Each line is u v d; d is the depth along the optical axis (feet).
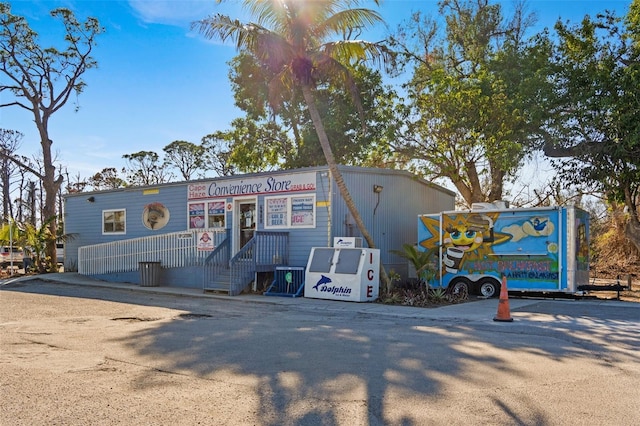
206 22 44.96
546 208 45.29
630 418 14.85
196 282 56.95
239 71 81.82
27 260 80.38
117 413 15.33
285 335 28.22
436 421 14.66
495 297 47.26
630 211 60.39
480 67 69.72
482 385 18.10
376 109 77.66
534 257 45.52
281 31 47.24
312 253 48.19
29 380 18.83
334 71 47.55
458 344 25.32
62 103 88.17
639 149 54.39
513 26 77.00
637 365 21.07
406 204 59.82
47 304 42.93
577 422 14.55
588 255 49.52
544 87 58.95
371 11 45.19
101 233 71.61
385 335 28.07
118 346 25.32
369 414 15.28
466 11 77.10
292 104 79.05
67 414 15.19
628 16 59.57
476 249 48.14
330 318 35.68
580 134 58.23
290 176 53.57
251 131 90.33
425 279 48.70
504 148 58.54
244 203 57.62
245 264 50.19
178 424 14.47
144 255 61.82
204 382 18.78
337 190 51.19
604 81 56.49
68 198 76.59
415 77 76.74
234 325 31.99
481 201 68.90
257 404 16.25
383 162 75.25
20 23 83.10
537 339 26.63
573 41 61.46
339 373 19.85
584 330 29.35
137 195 67.46
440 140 65.72
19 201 164.55
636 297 48.44
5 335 28.32
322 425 14.46
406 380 18.78
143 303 44.16
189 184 62.13
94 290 55.36
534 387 17.85
